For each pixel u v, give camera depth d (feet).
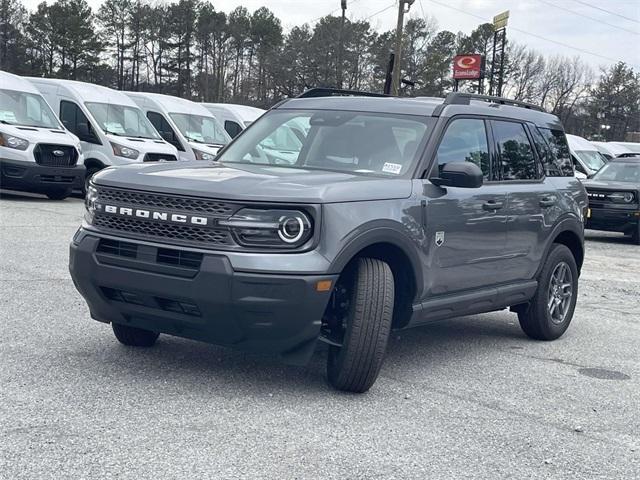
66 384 16.39
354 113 20.65
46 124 57.16
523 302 23.20
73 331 20.70
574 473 13.75
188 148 69.41
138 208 16.24
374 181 17.61
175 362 18.52
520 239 22.09
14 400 15.23
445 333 24.61
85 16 263.90
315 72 254.27
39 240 36.09
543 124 24.77
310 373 18.48
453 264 19.35
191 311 15.85
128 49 283.18
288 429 14.73
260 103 270.05
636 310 30.89
